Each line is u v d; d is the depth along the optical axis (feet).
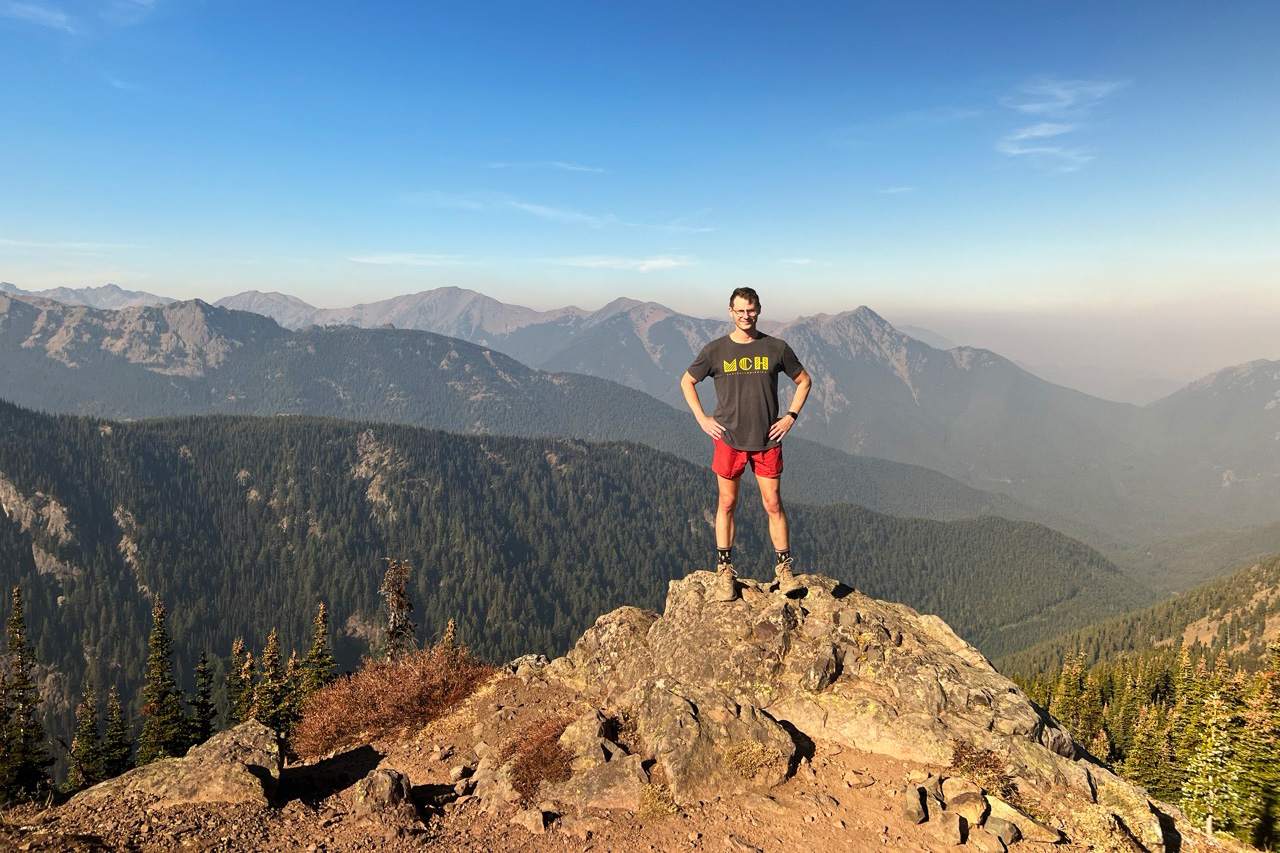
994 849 21.94
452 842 22.56
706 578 37.88
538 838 22.48
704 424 32.04
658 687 28.86
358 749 36.24
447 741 35.12
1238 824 67.31
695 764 24.93
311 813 24.75
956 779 25.17
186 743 176.65
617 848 21.67
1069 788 26.27
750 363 30.60
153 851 20.29
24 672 148.05
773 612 33.83
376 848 22.09
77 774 169.17
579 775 25.20
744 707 27.73
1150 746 189.98
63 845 19.76
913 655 31.73
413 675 41.47
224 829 22.35
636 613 41.19
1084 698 310.04
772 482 32.96
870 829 22.79
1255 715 82.48
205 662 189.37
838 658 31.81
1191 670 331.77
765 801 23.98
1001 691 29.94
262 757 26.96
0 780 134.72
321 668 158.10
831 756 27.43
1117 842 23.30
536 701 37.81
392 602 67.36
